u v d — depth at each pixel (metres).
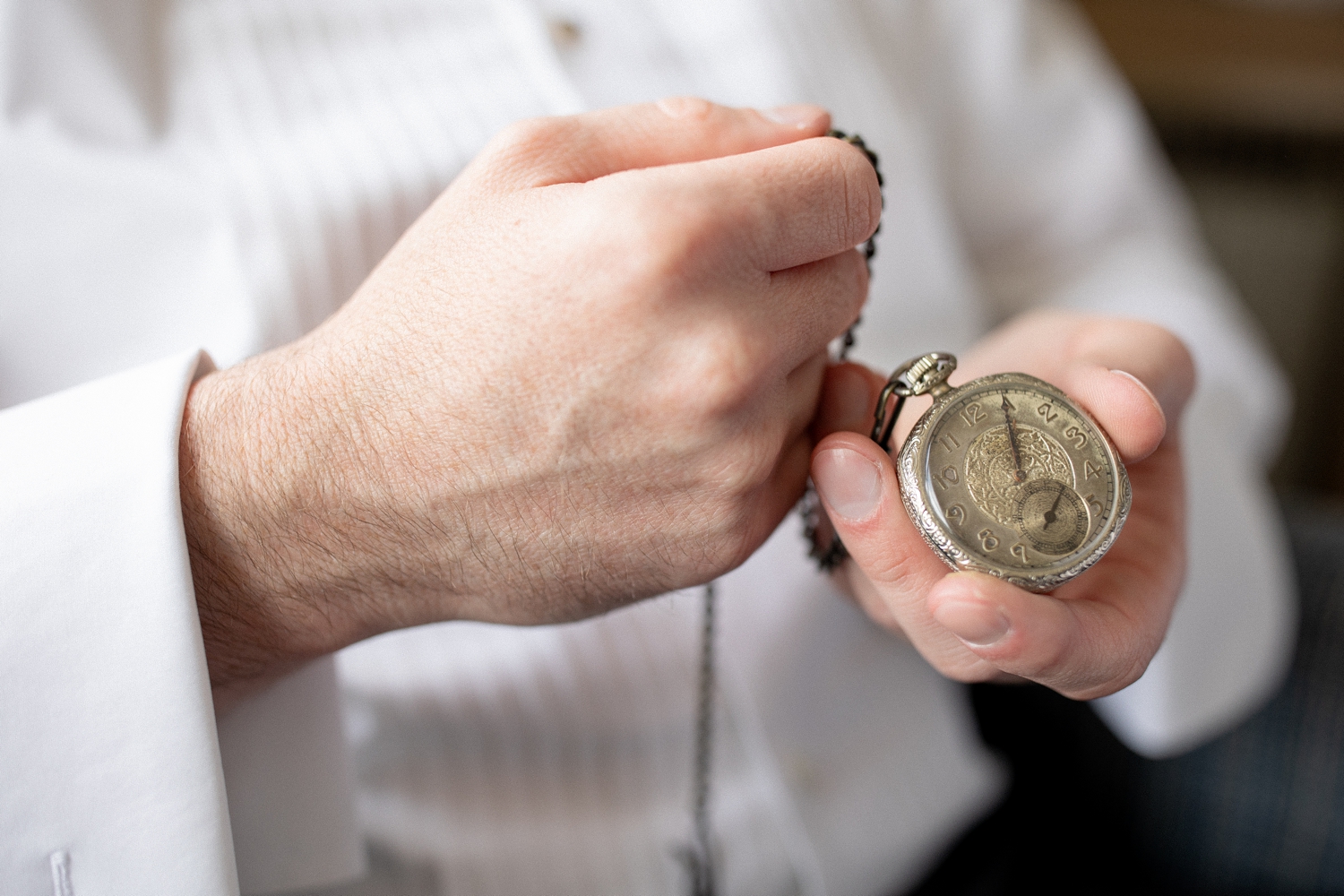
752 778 0.54
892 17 0.65
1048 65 0.71
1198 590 0.55
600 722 0.53
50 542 0.40
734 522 0.41
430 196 0.51
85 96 0.50
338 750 0.45
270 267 0.50
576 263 0.39
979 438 0.42
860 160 0.40
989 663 0.42
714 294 0.39
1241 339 0.63
